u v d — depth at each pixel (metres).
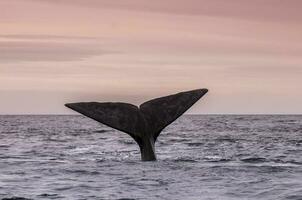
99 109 40.09
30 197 31.34
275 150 60.12
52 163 45.75
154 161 42.88
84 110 39.78
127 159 47.34
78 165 43.47
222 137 88.25
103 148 65.19
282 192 32.53
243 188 33.56
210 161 45.88
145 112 40.75
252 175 38.03
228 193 32.19
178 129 128.25
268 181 35.78
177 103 40.56
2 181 36.59
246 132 106.56
